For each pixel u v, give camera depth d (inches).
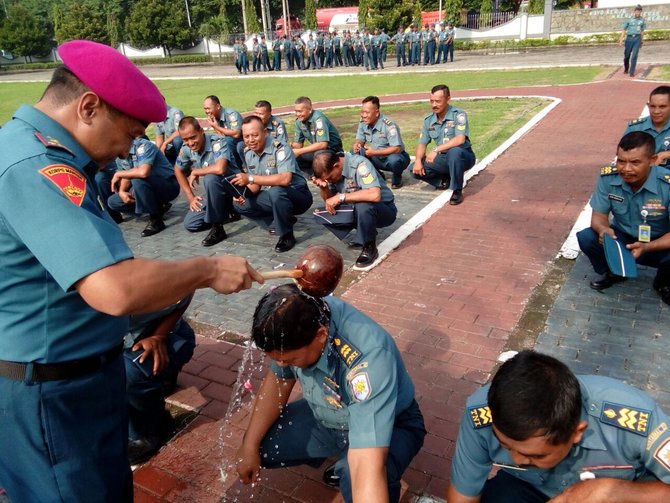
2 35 1640.0
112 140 70.4
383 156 286.7
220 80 1002.7
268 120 259.9
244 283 74.8
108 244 62.3
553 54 966.4
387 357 79.4
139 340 108.6
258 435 95.8
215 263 71.7
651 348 139.9
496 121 454.3
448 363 139.9
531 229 223.0
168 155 329.4
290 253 219.5
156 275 64.1
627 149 151.8
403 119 491.2
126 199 250.4
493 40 1161.4
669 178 154.8
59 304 69.2
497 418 60.6
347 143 408.5
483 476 76.5
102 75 66.2
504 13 1219.2
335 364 79.8
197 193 314.3
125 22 1587.1
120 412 81.9
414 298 174.4
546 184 279.3
